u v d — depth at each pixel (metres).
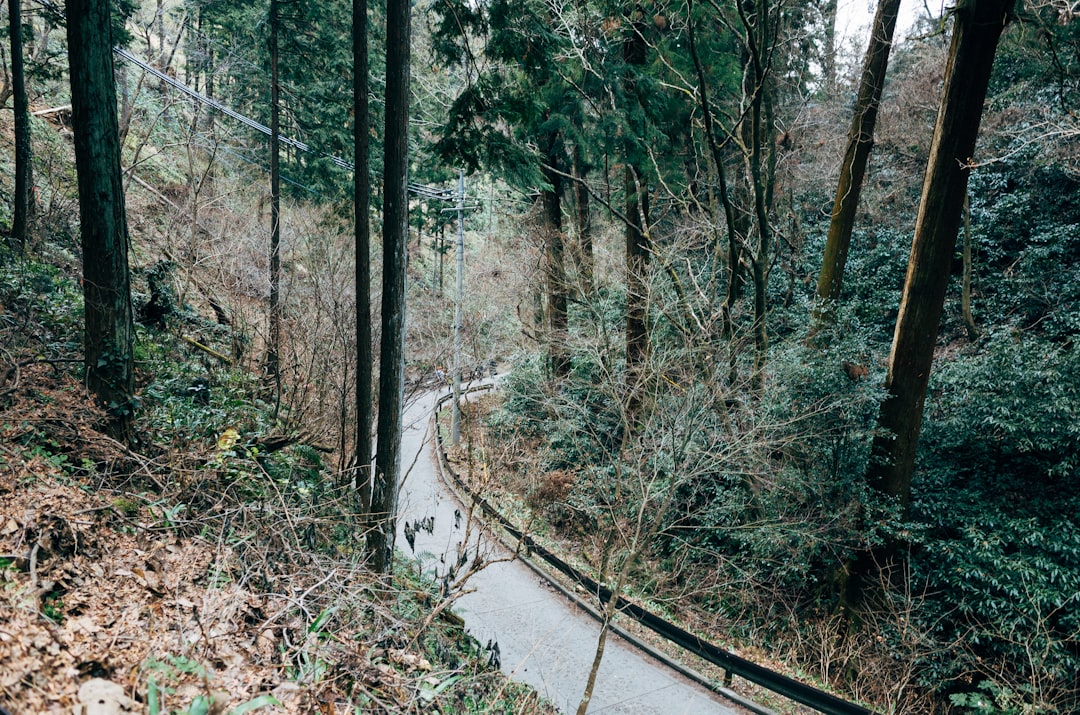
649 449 10.10
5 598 3.21
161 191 17.41
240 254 13.35
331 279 10.70
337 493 8.34
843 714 7.48
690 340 10.40
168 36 22.55
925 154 18.09
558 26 11.49
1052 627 9.05
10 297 8.17
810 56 16.42
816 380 10.72
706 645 8.73
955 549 10.02
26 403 5.46
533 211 17.30
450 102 13.45
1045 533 9.63
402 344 7.85
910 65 19.52
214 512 5.45
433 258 40.84
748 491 11.34
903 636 9.44
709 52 12.71
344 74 17.94
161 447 6.43
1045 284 14.48
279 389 10.38
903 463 10.30
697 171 13.81
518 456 14.12
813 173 18.75
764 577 11.39
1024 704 8.12
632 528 10.41
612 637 9.76
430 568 10.42
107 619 3.51
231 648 3.66
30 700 2.56
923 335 10.05
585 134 12.76
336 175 21.06
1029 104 15.90
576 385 13.76
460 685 4.82
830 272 12.41
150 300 11.54
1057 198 15.27
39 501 4.18
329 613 4.37
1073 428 9.81
